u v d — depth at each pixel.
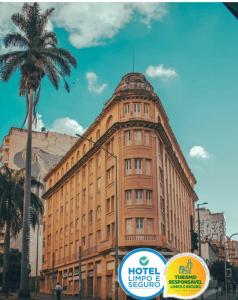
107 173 49.66
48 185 80.00
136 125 46.47
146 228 43.22
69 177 65.38
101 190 50.66
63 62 33.47
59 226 68.81
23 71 32.53
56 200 72.56
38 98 32.53
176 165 62.59
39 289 75.81
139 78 49.94
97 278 49.75
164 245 43.22
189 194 82.75
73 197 63.03
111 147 49.16
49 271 71.19
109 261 45.97
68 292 59.78
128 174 45.09
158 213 44.50
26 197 30.06
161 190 48.53
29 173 30.69
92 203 54.25
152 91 49.22
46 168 91.69
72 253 60.38
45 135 94.19
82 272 54.75
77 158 63.22
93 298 48.53
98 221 51.47
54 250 70.31
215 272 74.00
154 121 47.66
